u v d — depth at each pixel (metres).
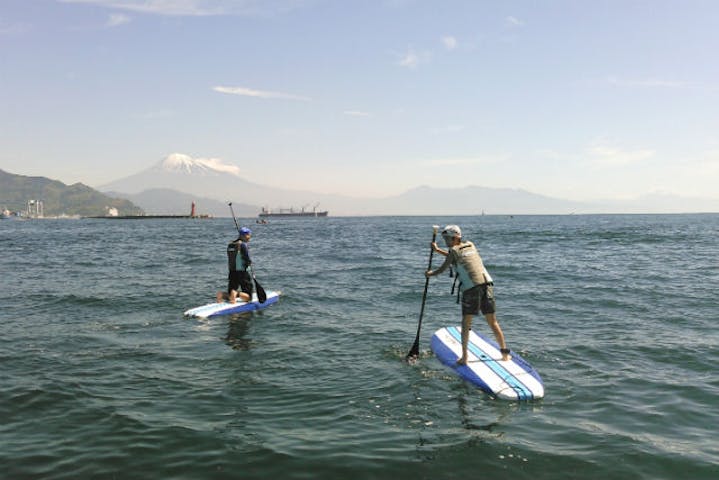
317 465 4.29
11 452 4.46
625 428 5.04
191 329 9.41
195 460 4.36
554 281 15.46
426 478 4.09
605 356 7.52
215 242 39.81
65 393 5.95
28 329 9.28
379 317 10.54
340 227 84.81
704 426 5.08
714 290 13.44
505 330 9.23
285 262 22.61
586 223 96.25
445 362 7.23
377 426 5.11
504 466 4.28
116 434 4.85
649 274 16.94
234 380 6.54
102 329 9.35
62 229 78.06
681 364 7.11
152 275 17.30
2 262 21.95
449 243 7.23
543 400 5.85
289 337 8.84
